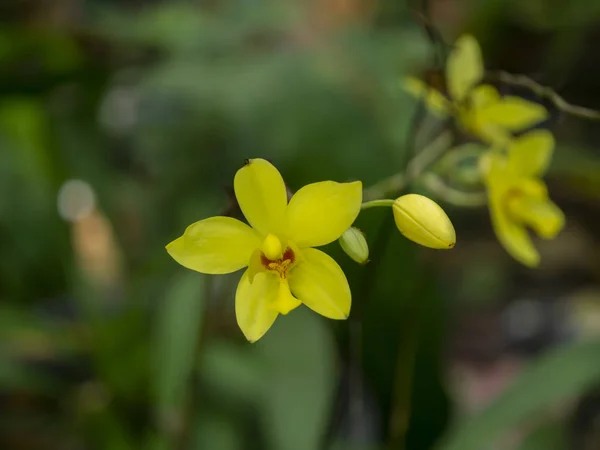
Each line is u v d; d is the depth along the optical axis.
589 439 0.42
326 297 0.29
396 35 0.47
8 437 0.41
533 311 0.60
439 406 0.41
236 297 0.29
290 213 0.29
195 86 0.47
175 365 0.38
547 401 0.36
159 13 0.50
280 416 0.38
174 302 0.39
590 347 0.37
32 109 0.47
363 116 0.44
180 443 0.35
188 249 0.29
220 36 0.48
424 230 0.29
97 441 0.40
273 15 0.49
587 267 0.63
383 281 0.40
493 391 0.52
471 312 0.59
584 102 0.60
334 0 0.51
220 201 0.46
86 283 0.42
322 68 0.46
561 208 0.65
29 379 0.40
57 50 0.46
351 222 0.29
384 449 0.40
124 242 0.49
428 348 0.41
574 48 0.57
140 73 0.54
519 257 0.34
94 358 0.41
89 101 0.52
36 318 0.42
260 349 0.40
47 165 0.47
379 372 0.41
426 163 0.35
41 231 0.47
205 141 0.48
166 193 0.49
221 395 0.40
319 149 0.44
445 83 0.34
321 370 0.39
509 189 0.34
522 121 0.34
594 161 0.47
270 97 0.45
